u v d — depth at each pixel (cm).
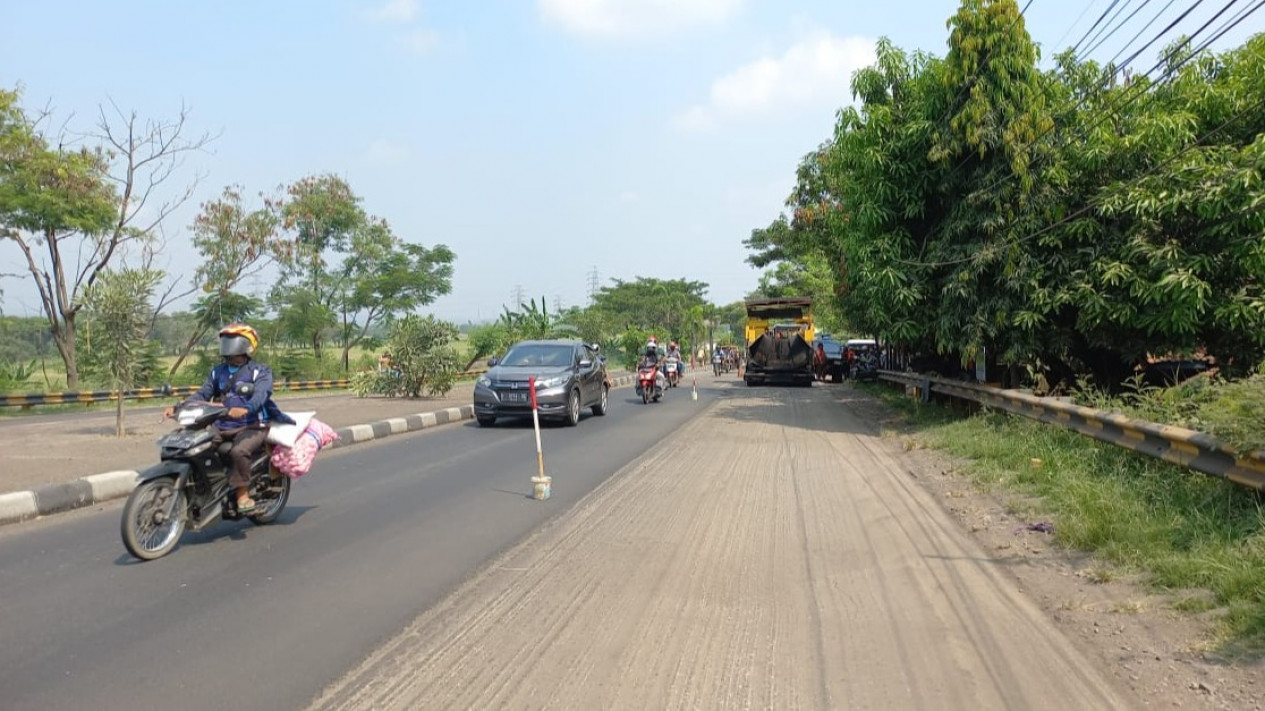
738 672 451
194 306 3509
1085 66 1561
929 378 2017
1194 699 411
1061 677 441
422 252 4647
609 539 747
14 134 2548
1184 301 1238
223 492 724
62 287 2814
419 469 1141
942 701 414
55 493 877
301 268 4225
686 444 1428
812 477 1090
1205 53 1455
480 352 4366
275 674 444
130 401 2691
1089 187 1421
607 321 5578
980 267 1460
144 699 412
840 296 2856
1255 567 539
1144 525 678
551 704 410
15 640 492
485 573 638
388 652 477
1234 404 696
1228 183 1191
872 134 1652
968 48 1474
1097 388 1470
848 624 527
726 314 9288
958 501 909
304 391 3509
